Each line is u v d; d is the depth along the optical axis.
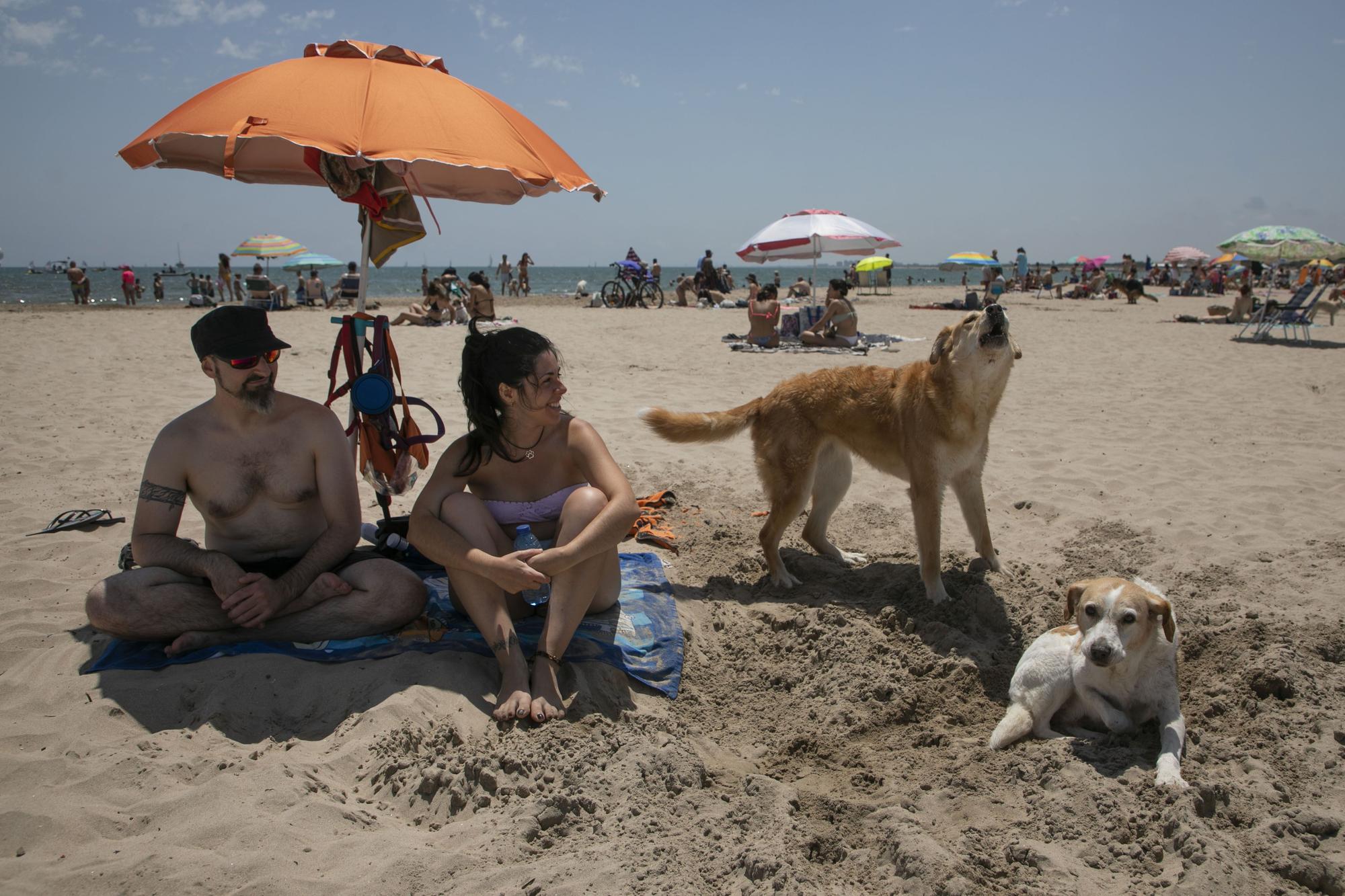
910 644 4.24
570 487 3.94
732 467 7.42
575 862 2.55
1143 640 3.33
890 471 5.04
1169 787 2.89
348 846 2.58
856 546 5.79
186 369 11.63
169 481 3.57
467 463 3.80
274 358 3.49
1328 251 20.59
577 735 3.21
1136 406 9.87
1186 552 5.35
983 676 3.99
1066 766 3.09
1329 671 3.75
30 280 75.12
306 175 4.90
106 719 3.17
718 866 2.58
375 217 4.39
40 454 6.99
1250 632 4.08
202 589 3.58
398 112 3.75
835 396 5.03
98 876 2.37
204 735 3.11
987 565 5.07
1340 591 4.69
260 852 2.50
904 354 14.49
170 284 67.25
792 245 19.41
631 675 3.82
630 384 11.12
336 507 3.74
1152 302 30.67
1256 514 6.02
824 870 2.62
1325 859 2.57
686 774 3.04
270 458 3.64
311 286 28.30
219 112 3.70
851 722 3.66
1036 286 37.06
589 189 4.28
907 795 3.06
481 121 3.93
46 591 4.37
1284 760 3.18
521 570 3.41
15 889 2.29
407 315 19.59
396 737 3.12
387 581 3.73
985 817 2.93
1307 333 16.56
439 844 2.65
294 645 3.69
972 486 4.95
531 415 3.71
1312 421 8.94
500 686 3.61
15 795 2.69
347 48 4.02
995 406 4.73
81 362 12.13
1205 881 2.46
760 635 4.41
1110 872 2.61
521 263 35.91
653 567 4.93
